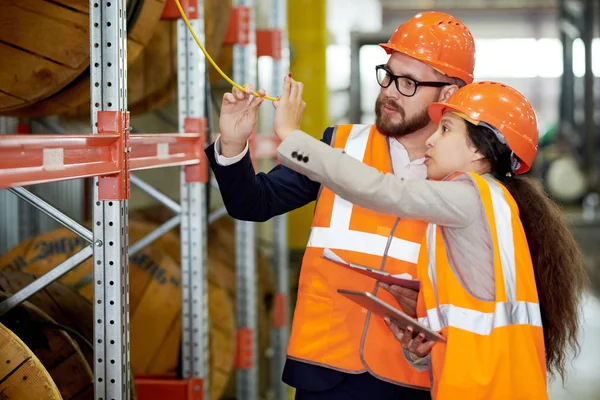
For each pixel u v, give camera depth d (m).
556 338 2.46
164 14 3.39
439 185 2.28
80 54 2.79
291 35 7.98
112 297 2.41
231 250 5.35
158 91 4.01
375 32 10.05
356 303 2.55
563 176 20.09
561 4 22.14
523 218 2.43
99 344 2.42
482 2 27.58
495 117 2.41
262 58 7.09
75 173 2.06
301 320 2.69
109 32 2.38
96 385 2.43
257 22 6.72
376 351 2.60
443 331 2.28
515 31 28.30
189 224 3.47
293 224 7.99
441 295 2.30
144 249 3.84
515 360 2.24
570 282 2.45
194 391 3.48
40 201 2.40
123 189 2.39
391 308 2.19
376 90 18.30
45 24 2.76
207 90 3.56
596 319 8.59
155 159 2.80
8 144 1.71
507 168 2.47
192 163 3.30
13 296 2.48
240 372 4.70
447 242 2.33
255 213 2.63
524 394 2.24
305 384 2.64
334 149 2.32
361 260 2.64
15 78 2.82
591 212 19.09
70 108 3.11
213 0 3.88
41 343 2.75
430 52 2.65
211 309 4.38
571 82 22.31
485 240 2.28
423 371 2.58
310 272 2.71
